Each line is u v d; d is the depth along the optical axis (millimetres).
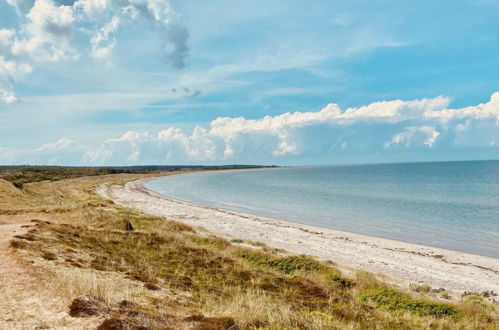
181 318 7133
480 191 84750
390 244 33375
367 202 67500
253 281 13898
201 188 115375
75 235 18016
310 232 38750
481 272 24562
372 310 11414
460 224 43844
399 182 125250
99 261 12820
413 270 24609
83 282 8680
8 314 6656
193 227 34844
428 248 31953
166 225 30750
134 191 94812
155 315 7047
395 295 13758
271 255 22906
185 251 18719
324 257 27234
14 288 8219
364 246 32031
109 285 9234
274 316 7875
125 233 21609
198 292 10625
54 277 9250
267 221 46188
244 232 37219
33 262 10602
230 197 83562
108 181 134000
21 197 40969
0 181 45719
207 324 6695
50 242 14414
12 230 16375
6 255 11219
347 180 145500
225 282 13336
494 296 19484
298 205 66062
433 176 160750
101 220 27078
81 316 6734
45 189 69000
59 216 27844
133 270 12438
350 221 47812
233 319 7121
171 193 96188
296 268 18750
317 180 152625
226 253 21188
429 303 13008
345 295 13586
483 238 36281
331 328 7789
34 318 6535
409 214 52344
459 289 20844
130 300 8188
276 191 98000
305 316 8344
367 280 17641
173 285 11062
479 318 12547
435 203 63188
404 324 9859
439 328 9961
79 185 99312
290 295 12461
